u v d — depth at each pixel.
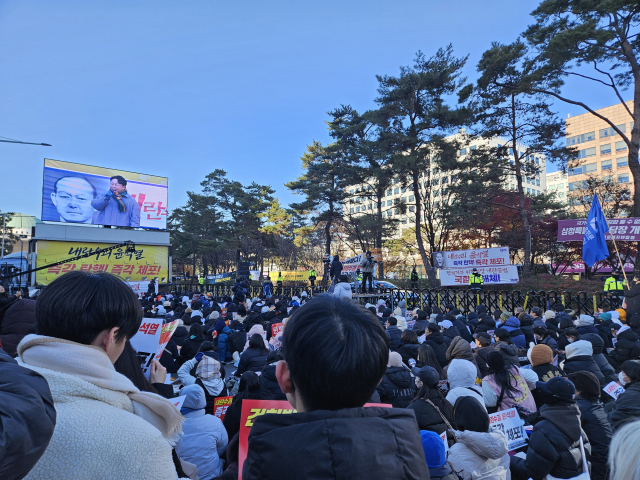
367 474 0.99
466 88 25.48
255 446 1.07
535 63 23.39
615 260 30.44
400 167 29.28
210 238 60.56
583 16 20.22
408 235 49.28
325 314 1.21
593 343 5.46
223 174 59.00
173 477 1.15
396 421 1.16
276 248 60.62
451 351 4.73
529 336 7.61
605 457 3.49
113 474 0.99
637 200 21.89
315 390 1.14
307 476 0.97
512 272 19.86
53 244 34.94
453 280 21.25
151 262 39.53
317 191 40.41
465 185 30.16
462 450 2.87
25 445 0.73
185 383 4.80
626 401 3.56
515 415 3.99
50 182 34.75
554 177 94.25
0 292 5.34
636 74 21.52
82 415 1.03
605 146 71.88
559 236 21.08
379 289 21.92
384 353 1.20
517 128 27.50
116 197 38.09
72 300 1.20
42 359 1.14
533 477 2.95
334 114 37.62
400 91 28.86
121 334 1.29
